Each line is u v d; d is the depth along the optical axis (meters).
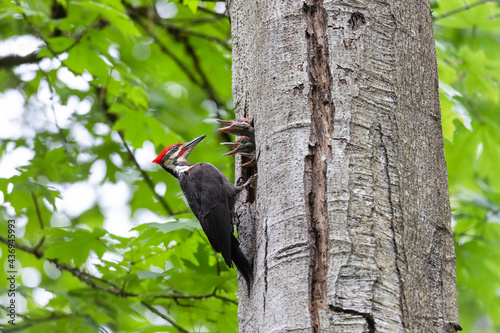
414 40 7.12
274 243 6.55
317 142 6.74
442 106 10.58
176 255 11.62
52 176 14.14
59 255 10.74
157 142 13.78
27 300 12.16
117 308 11.62
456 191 14.04
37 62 13.49
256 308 6.66
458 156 14.26
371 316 5.83
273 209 6.72
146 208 15.75
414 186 6.55
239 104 8.41
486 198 14.24
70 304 11.18
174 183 15.52
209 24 16.38
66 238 12.20
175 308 11.78
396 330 5.84
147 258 11.16
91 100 15.82
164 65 17.03
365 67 6.83
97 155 15.42
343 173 6.42
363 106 6.70
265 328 6.33
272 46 7.32
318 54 7.09
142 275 10.35
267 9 7.55
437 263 6.38
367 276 5.98
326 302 5.96
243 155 8.85
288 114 6.95
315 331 5.96
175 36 16.12
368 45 6.92
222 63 16.31
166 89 16.12
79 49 12.01
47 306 11.86
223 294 11.90
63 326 11.20
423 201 6.54
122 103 13.77
